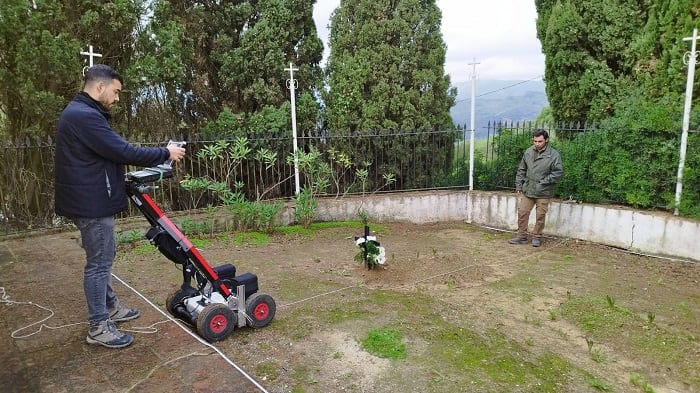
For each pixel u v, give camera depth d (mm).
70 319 3619
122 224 6875
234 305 3648
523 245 6988
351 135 8016
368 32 8375
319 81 8922
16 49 6402
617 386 3262
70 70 6648
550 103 8445
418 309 4418
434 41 8562
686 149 6059
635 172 6504
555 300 4805
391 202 8289
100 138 2859
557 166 6680
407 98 8352
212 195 8031
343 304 4477
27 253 5508
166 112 8195
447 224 8398
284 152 8141
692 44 5922
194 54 8305
